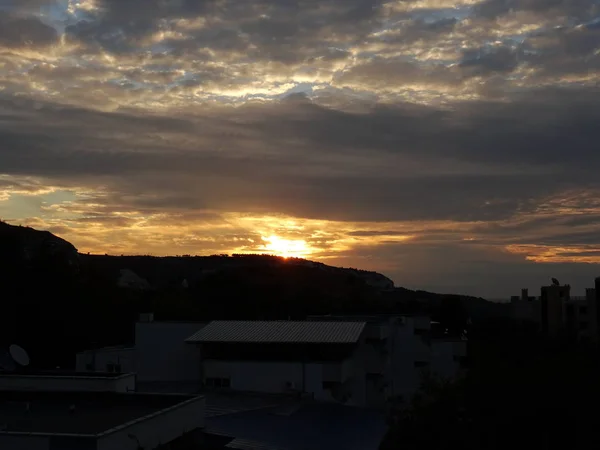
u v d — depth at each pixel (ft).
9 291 196.95
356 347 145.89
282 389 128.16
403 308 319.47
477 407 78.64
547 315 343.05
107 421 71.15
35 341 193.47
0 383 88.99
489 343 194.49
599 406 76.84
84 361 146.72
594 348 152.56
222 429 93.30
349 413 113.80
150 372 145.59
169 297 250.98
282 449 85.61
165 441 71.46
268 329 141.38
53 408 79.92
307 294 313.53
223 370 132.16
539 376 79.30
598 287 316.40
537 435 77.82
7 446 57.00
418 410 81.30
